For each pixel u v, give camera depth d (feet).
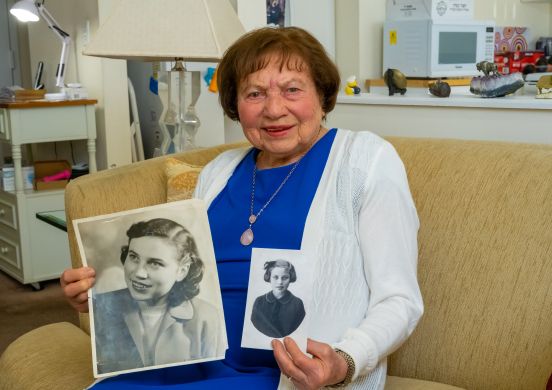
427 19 10.69
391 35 11.25
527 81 9.30
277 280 3.93
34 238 11.74
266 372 4.01
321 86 4.52
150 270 4.11
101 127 12.35
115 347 4.03
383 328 3.75
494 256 4.45
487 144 5.06
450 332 4.52
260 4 10.17
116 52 6.21
